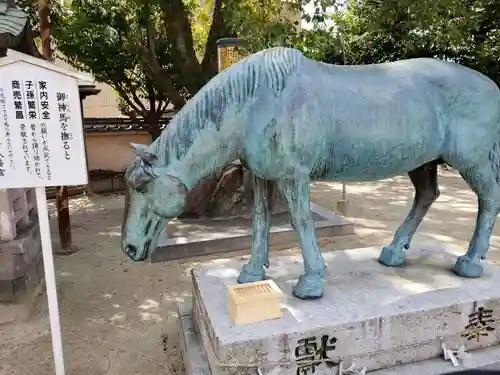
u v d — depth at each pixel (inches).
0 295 144.3
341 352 91.4
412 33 273.4
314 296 99.3
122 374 111.6
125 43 297.7
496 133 102.8
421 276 111.7
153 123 383.6
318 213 235.0
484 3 312.0
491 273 113.0
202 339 103.1
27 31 151.9
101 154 379.9
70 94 88.0
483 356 99.6
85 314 144.2
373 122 94.4
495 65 370.6
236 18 191.0
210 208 228.1
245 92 91.5
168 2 264.8
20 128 86.1
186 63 277.6
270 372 87.5
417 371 94.9
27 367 115.4
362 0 293.4
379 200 297.7
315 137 92.0
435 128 99.1
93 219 268.7
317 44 244.8
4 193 145.7
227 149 94.1
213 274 116.4
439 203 280.1
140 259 94.7
